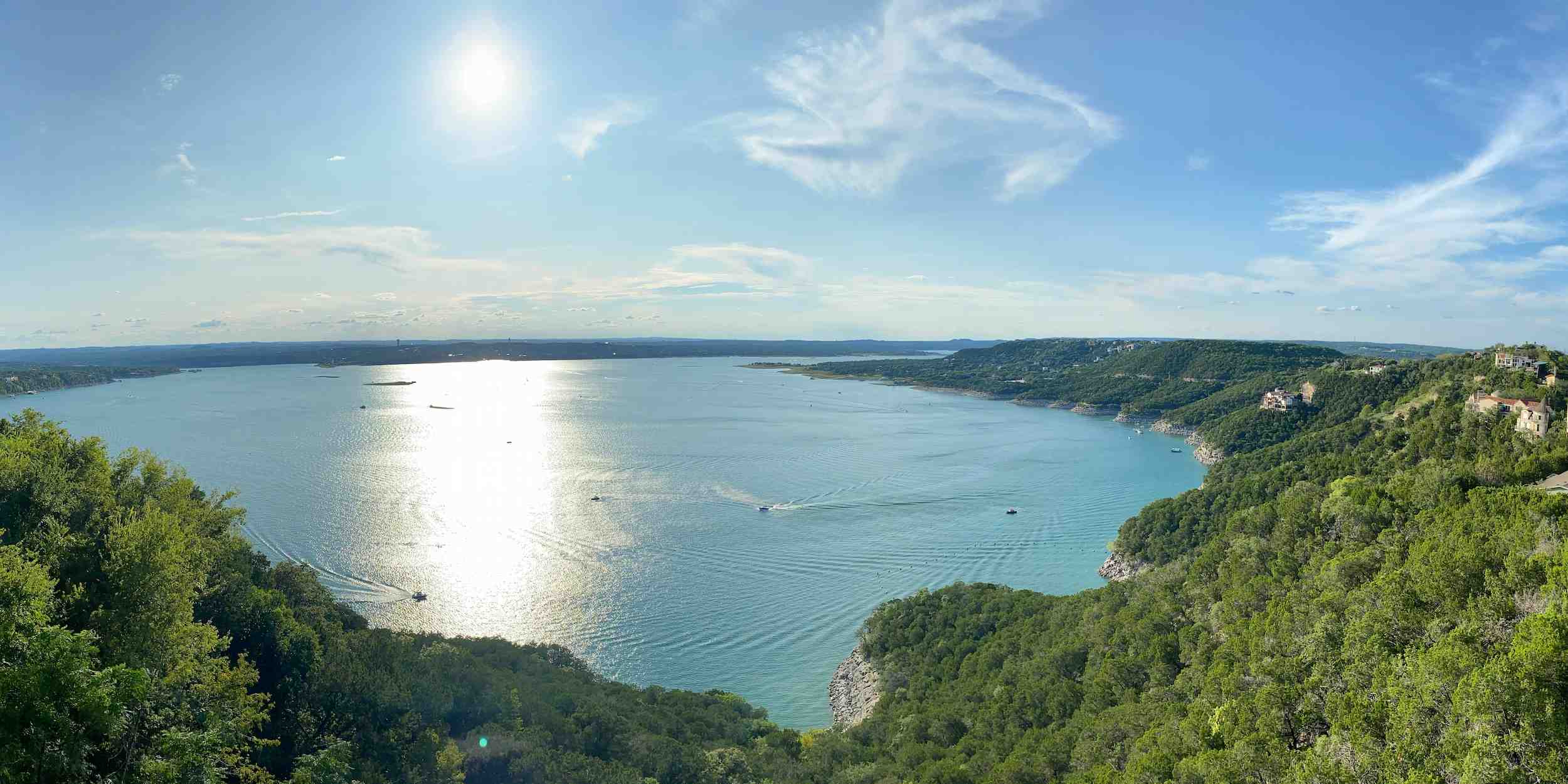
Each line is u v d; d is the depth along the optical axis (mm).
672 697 86312
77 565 43656
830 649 109250
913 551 146375
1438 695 38531
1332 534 79250
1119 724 58812
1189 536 128875
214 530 65750
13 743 28500
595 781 52719
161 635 42906
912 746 69250
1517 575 44812
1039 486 197750
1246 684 53562
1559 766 32219
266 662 55781
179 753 34469
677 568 135125
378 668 56906
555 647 95375
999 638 94688
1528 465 90312
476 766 53219
